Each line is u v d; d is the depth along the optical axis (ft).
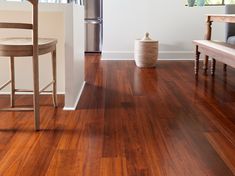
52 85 9.27
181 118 8.07
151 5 17.90
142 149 6.15
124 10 17.95
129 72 14.48
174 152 6.03
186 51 18.39
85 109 8.78
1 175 5.07
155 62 15.88
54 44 8.06
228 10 14.80
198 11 17.94
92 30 21.68
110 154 5.91
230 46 11.86
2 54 6.80
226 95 10.41
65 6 8.41
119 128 7.31
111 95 10.32
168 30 18.16
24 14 9.50
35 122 7.07
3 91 10.22
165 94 10.51
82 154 5.89
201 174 5.20
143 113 8.47
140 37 18.26
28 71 10.07
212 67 13.67
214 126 7.50
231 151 6.11
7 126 7.34
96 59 18.61
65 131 7.07
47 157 5.74
